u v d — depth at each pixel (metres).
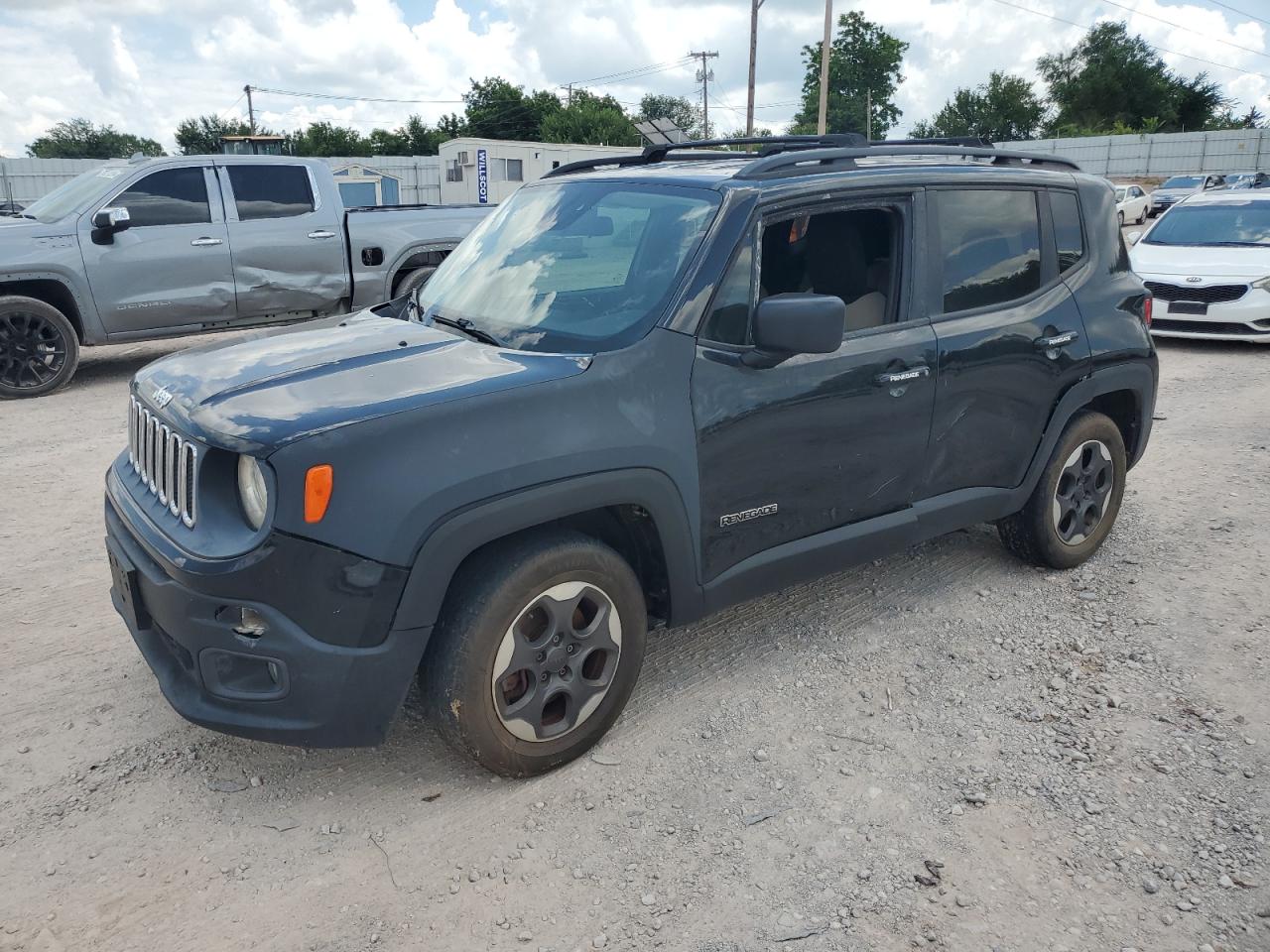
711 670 3.72
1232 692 3.55
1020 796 2.97
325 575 2.52
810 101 74.62
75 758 3.15
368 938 2.42
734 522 3.27
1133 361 4.51
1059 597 4.36
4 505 5.59
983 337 3.88
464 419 2.67
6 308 8.17
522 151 37.34
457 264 3.98
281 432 2.52
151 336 8.88
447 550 2.62
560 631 2.92
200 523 2.64
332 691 2.59
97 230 8.41
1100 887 2.59
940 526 3.94
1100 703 3.50
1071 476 4.43
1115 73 73.81
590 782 3.04
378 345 3.18
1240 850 2.72
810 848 2.75
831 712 3.44
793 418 3.33
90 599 4.33
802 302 2.96
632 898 2.56
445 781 3.04
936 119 77.81
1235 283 10.13
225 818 2.87
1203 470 6.16
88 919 2.47
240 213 9.07
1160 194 35.78
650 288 3.18
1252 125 73.00
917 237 3.71
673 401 3.04
